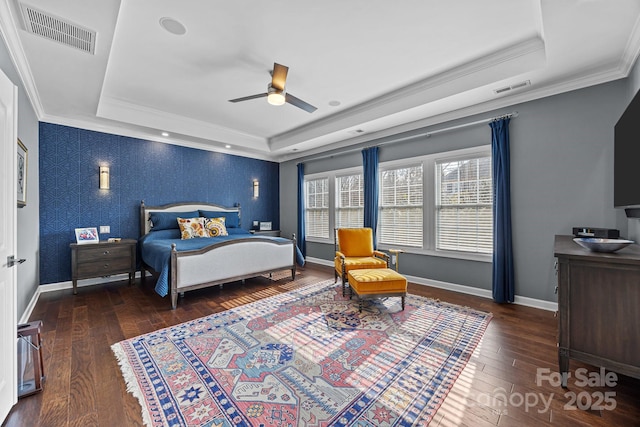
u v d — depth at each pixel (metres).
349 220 5.48
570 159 3.01
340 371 1.97
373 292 3.03
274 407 1.61
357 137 5.14
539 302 3.22
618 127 2.32
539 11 2.10
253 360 2.11
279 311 3.12
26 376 1.78
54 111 3.67
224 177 5.91
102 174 4.29
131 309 3.19
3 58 2.05
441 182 4.13
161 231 4.60
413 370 1.98
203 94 3.77
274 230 6.69
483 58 2.95
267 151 6.29
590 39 2.27
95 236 4.16
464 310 3.14
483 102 3.53
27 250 3.03
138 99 3.94
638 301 1.59
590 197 2.90
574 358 1.77
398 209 4.63
